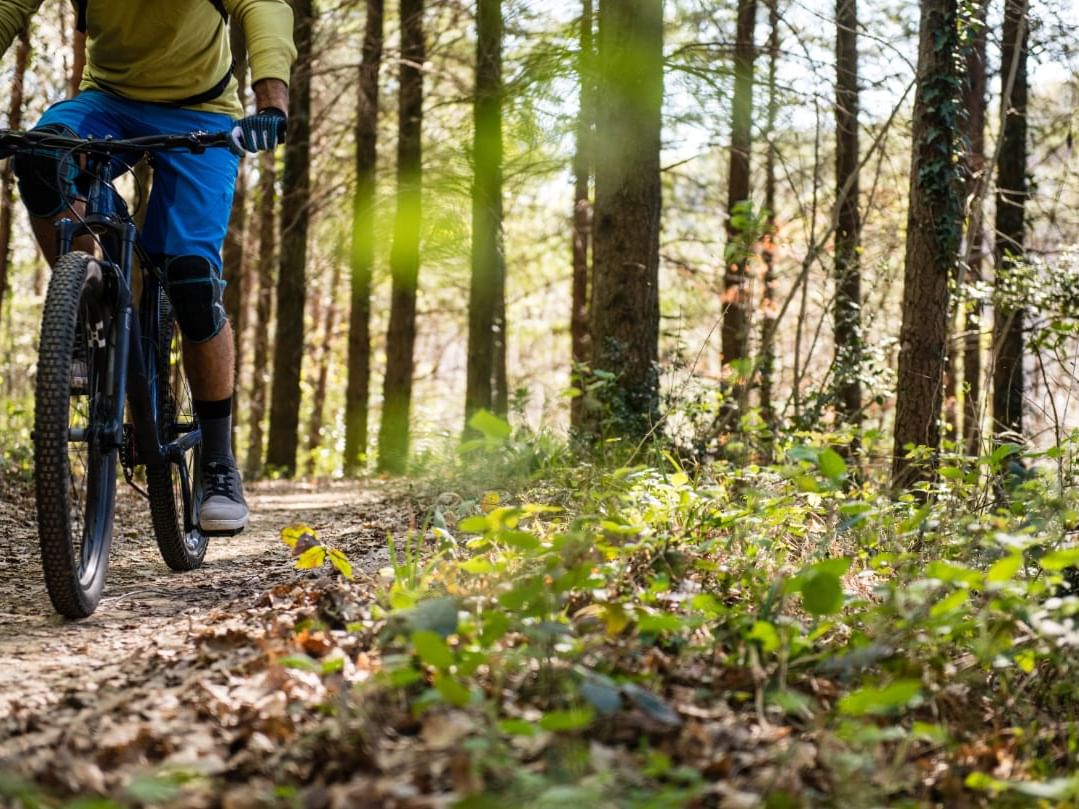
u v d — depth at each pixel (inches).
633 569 133.1
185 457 170.2
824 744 87.4
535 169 391.9
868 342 514.6
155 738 87.7
